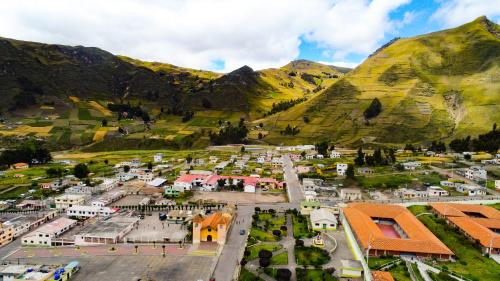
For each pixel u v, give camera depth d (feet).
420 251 327.26
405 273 290.56
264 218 468.75
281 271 303.48
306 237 398.62
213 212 503.20
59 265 334.44
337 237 400.67
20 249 383.24
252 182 643.45
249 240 388.98
